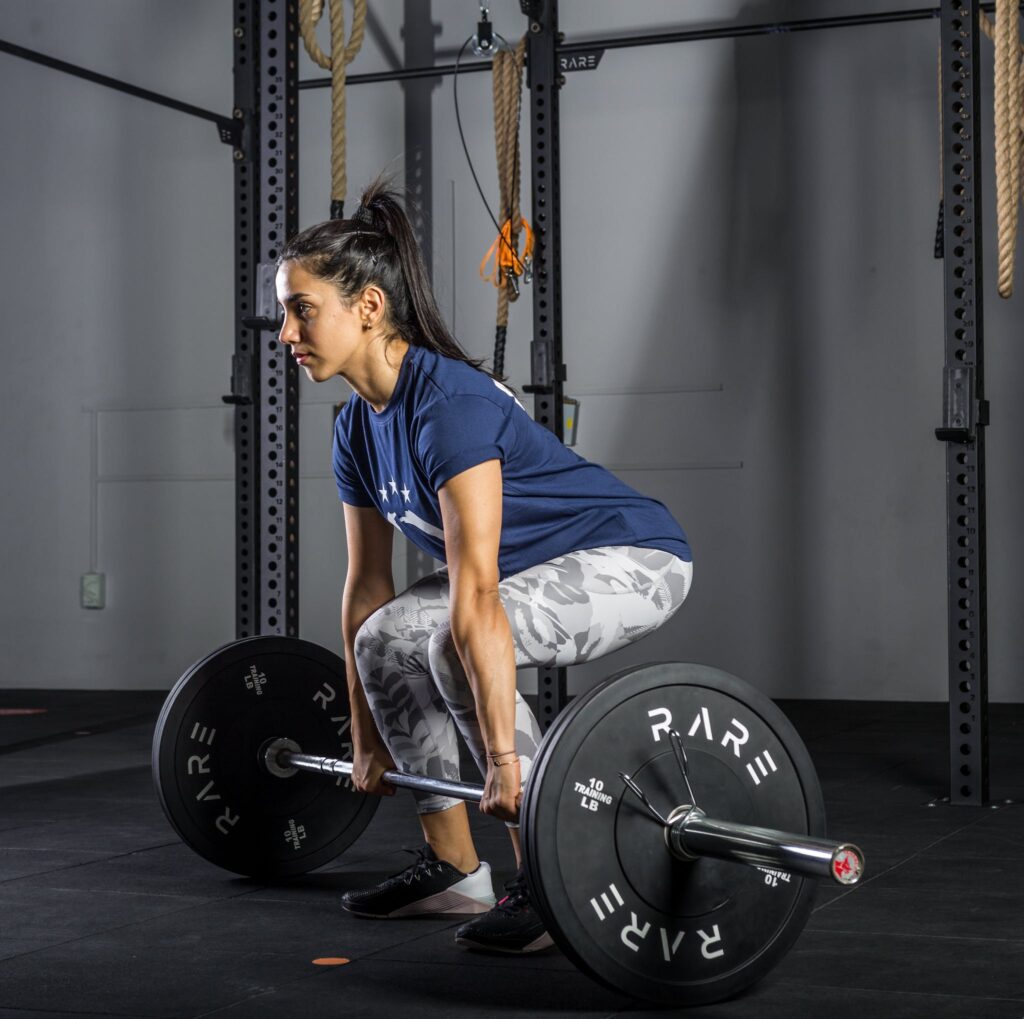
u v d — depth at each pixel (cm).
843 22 604
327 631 706
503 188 541
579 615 211
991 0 601
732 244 663
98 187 739
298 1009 190
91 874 286
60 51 740
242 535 475
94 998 195
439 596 235
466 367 212
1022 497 623
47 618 744
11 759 483
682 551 225
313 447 705
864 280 647
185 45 727
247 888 271
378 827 341
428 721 239
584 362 680
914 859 296
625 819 186
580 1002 193
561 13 680
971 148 362
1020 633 623
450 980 204
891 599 643
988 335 626
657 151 671
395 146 703
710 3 664
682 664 192
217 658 271
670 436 670
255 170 470
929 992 195
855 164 649
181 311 729
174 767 266
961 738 371
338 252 210
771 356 658
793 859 176
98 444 739
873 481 646
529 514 215
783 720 199
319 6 442
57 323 744
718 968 191
